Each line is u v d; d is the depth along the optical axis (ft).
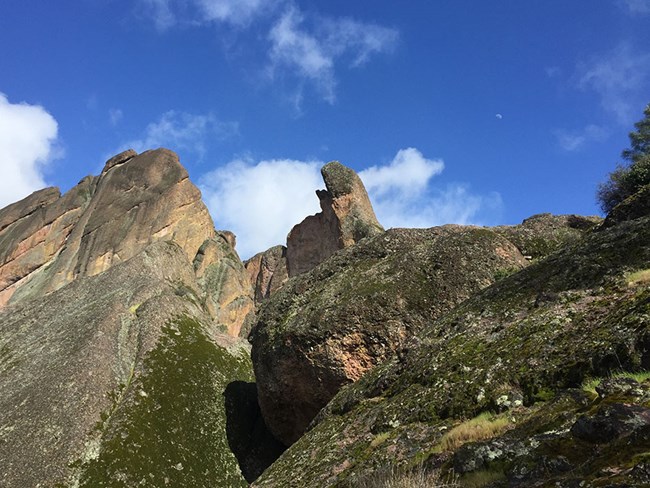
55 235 374.02
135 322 221.25
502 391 43.04
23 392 174.60
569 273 58.03
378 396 62.95
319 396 92.12
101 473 140.97
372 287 95.81
